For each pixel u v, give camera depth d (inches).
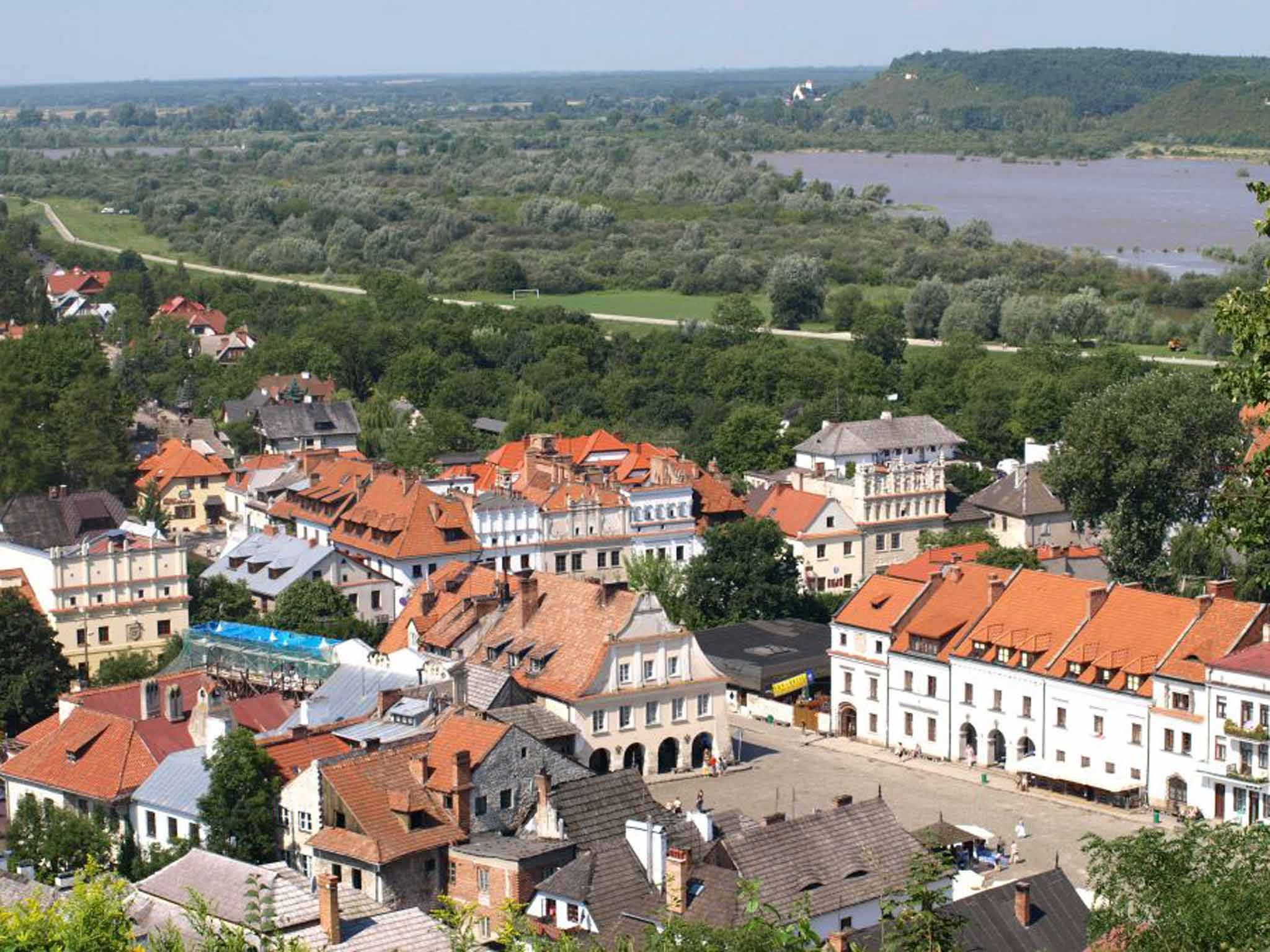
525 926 3506.4
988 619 7500.0
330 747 5925.2
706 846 5128.0
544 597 7490.2
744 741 7844.5
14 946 3201.3
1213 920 3129.9
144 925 4461.1
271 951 3779.5
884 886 4977.9
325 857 5344.5
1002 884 4992.6
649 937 3371.1
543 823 5428.2
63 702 6737.2
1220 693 6619.1
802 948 3120.1
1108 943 3383.4
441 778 5467.5
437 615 7746.1
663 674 7278.5
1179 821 6678.2
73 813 5959.6
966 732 7524.6
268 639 7819.9
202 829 5738.2
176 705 6451.8
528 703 7052.2
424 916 4503.0
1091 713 7047.2
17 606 7598.4
